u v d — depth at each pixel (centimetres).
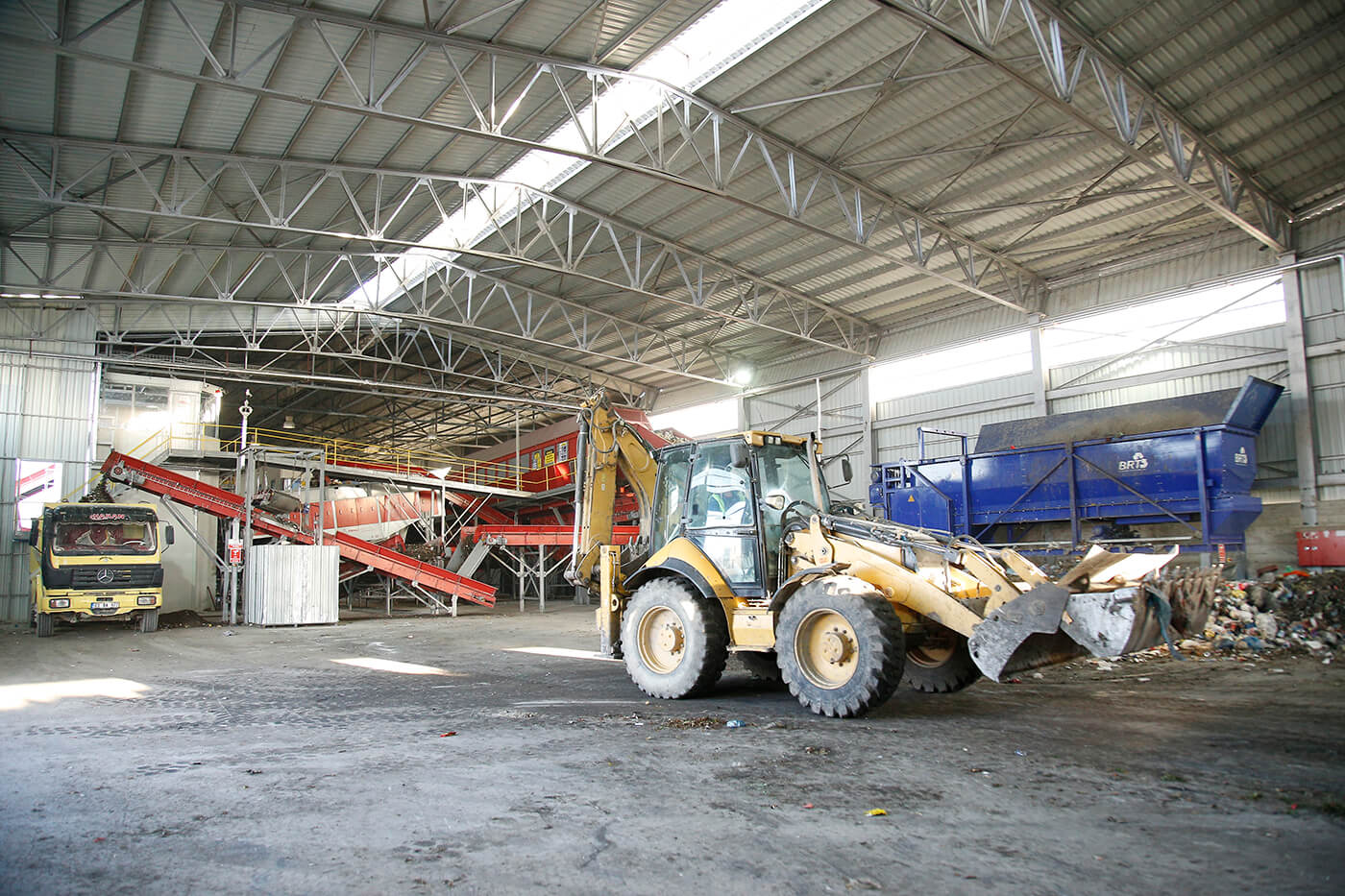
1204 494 1411
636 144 1608
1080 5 1186
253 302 2067
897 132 1529
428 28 1239
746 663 977
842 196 1753
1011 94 1409
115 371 2756
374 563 2289
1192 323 1816
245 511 2092
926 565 788
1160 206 1738
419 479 3020
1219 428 1412
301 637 1712
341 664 1241
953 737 644
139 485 2039
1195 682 911
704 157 1652
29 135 1438
